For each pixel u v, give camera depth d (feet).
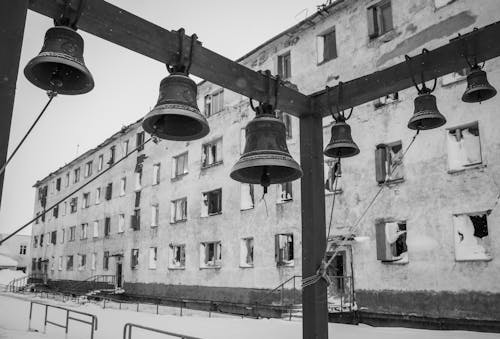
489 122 44.98
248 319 57.57
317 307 19.66
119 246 111.04
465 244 45.29
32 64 13.23
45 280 152.97
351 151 21.83
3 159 11.89
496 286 41.93
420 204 49.01
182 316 64.54
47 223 162.61
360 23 59.67
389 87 19.17
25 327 51.70
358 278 53.26
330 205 58.44
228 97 82.23
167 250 91.15
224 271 74.90
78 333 45.75
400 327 47.88
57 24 14.42
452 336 39.34
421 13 52.80
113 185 120.16
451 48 17.46
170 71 16.99
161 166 99.14
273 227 67.15
